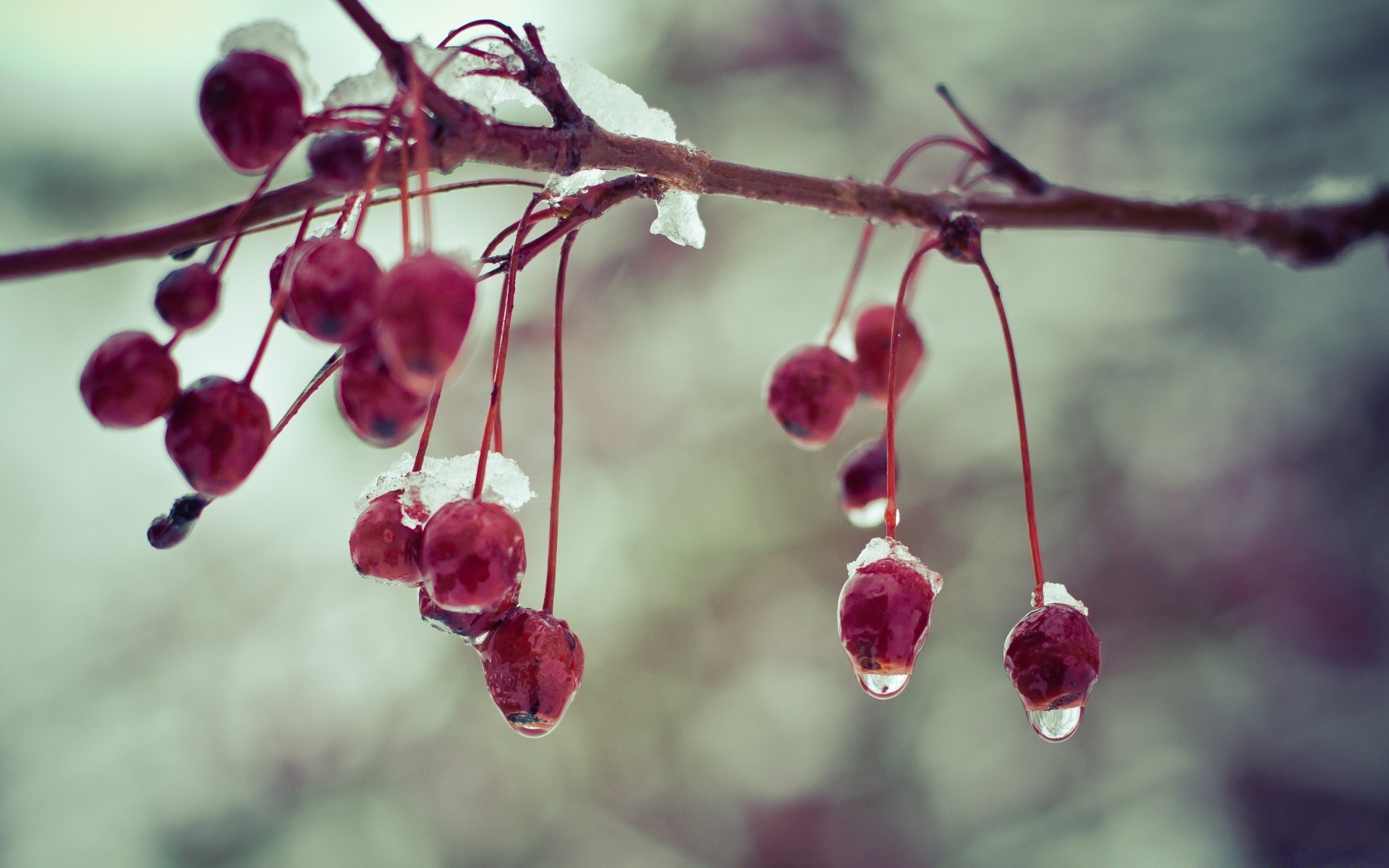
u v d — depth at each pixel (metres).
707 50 0.64
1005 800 0.57
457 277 0.22
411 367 0.22
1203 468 0.59
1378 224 0.33
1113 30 0.61
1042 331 0.61
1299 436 0.58
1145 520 0.59
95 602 0.63
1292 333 0.59
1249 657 0.57
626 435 0.62
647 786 0.58
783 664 0.59
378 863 0.56
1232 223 0.32
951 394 0.61
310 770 0.59
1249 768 0.56
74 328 0.68
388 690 0.61
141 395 0.23
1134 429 0.60
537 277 0.65
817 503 0.60
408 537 0.25
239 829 0.58
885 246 0.63
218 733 0.60
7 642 0.62
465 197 0.65
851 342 0.32
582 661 0.25
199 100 0.23
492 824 0.57
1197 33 0.59
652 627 0.59
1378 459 0.57
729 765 0.58
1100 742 0.57
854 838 0.56
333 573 0.63
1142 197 0.31
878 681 0.25
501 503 0.25
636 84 0.64
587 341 0.64
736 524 0.60
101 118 0.62
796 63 0.64
